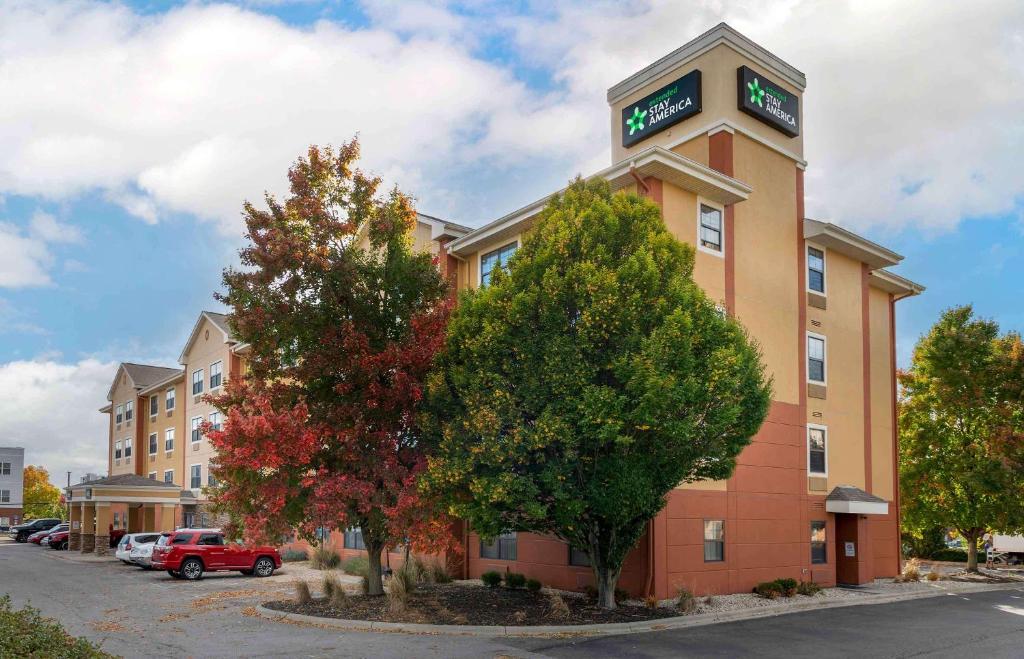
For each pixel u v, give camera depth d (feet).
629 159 70.18
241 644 48.98
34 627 33.83
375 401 60.80
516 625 54.39
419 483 56.34
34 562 125.18
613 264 56.39
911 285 104.88
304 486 60.23
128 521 159.12
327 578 69.36
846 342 92.99
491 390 55.47
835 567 85.97
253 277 62.54
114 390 212.43
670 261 57.11
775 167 85.87
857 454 91.97
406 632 53.72
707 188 74.43
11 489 319.68
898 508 100.07
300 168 64.54
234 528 62.28
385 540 64.34
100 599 73.20
